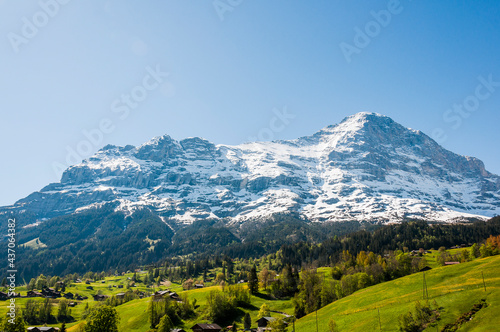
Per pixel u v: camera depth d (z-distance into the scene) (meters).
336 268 187.62
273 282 175.62
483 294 84.69
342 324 97.19
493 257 127.38
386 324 85.88
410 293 107.25
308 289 152.25
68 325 157.75
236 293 156.00
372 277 154.62
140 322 137.38
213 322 135.62
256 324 130.12
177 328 129.88
